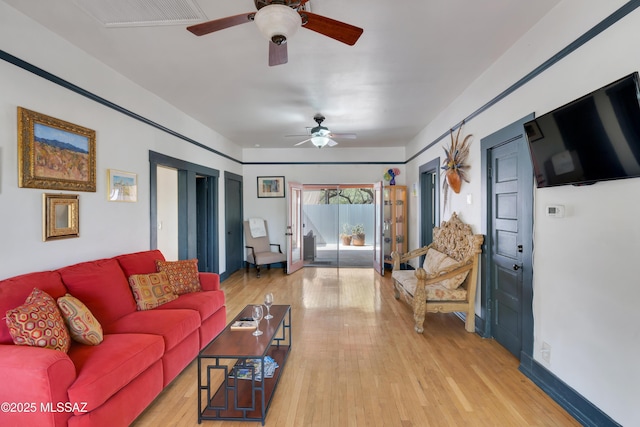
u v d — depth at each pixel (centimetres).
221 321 341
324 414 217
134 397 201
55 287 225
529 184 259
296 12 171
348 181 732
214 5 217
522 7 224
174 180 508
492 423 206
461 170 392
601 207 190
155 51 282
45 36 243
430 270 417
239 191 719
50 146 247
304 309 438
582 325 206
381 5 220
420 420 210
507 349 308
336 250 782
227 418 210
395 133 598
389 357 297
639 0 164
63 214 260
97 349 201
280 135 606
